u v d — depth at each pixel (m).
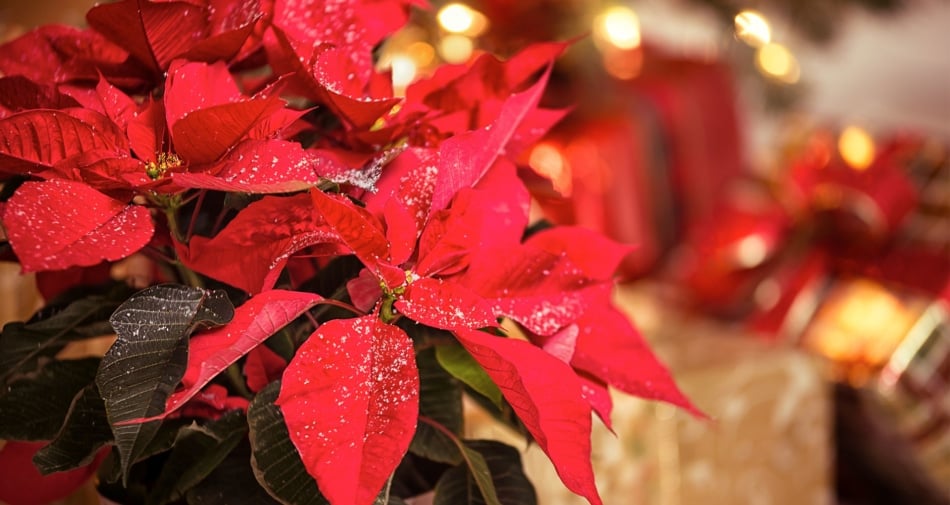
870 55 6.00
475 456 0.92
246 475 0.90
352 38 0.96
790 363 1.82
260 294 0.85
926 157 2.34
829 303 2.31
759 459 1.79
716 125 3.17
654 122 3.00
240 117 0.84
